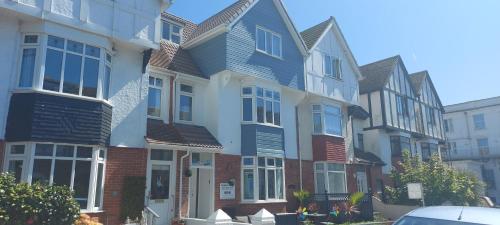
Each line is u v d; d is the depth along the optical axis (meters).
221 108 16.28
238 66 16.66
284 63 18.98
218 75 16.50
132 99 13.54
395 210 21.62
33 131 10.63
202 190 15.73
